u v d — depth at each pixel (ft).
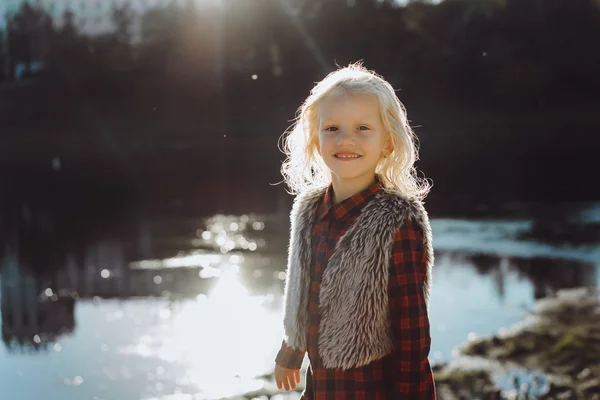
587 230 37.32
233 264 31.17
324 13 125.08
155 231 41.45
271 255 33.09
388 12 122.62
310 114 6.54
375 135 6.09
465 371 16.08
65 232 42.01
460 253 32.30
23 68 142.72
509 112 118.83
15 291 27.48
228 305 24.09
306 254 6.34
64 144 127.13
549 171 66.39
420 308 5.79
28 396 16.19
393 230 5.82
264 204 51.98
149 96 137.28
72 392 16.44
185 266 31.14
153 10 139.23
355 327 5.81
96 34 142.51
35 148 123.85
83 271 30.89
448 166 73.41
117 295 26.30
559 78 118.52
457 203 49.55
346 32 123.65
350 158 6.03
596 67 116.88
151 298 25.63
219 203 53.42
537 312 21.33
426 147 95.45
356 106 6.06
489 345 17.97
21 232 42.52
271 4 127.34
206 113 132.05
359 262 5.83
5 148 124.77
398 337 5.78
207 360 18.34
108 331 21.44
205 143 119.85
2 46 142.92
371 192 6.13
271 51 127.65
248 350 19.07
